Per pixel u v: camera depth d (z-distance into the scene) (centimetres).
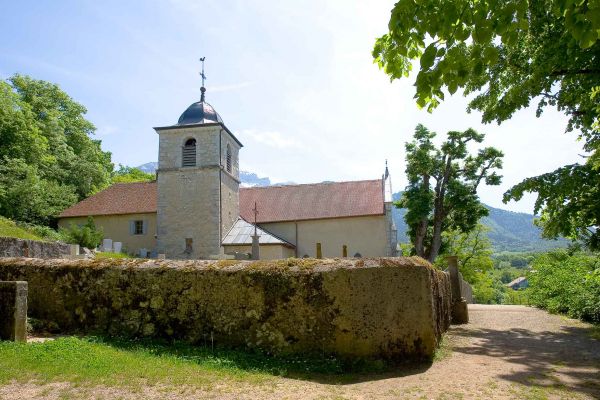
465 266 4938
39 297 1066
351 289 891
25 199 3606
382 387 697
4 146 3922
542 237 1434
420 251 3300
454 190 3253
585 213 1329
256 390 634
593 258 1947
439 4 400
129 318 1005
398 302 881
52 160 4406
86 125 5412
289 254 3625
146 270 1016
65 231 3294
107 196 4034
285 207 3950
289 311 910
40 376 651
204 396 598
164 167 3600
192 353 873
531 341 1187
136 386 625
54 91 5106
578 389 698
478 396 652
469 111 1568
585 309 1552
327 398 607
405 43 446
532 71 1338
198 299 971
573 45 1058
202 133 3584
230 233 3603
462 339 1226
